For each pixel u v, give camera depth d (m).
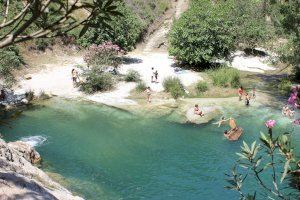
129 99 34.88
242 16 52.81
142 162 24.91
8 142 24.95
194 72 43.12
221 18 43.28
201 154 25.78
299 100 7.67
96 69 37.38
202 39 42.72
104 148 26.67
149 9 57.81
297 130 28.69
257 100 34.69
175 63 46.50
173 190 21.72
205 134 28.73
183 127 29.95
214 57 43.81
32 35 4.39
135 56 49.03
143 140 27.92
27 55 43.94
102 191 21.41
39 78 40.44
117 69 42.94
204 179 22.73
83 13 45.66
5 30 29.12
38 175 18.78
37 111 32.38
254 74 43.72
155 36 55.09
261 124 29.98
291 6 38.97
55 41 46.97
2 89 34.47
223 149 26.34
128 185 22.22
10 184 12.27
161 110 32.66
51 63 44.53
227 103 34.06
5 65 38.50
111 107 33.34
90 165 24.34
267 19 55.19
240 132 27.83
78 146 26.84
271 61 46.19
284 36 52.59
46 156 25.19
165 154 25.89
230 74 39.16
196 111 31.39
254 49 52.28
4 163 16.70
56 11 4.52
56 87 37.97
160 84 38.66
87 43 44.47
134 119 31.25
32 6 4.33
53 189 17.52
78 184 21.94
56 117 31.42
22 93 35.66
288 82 38.84
